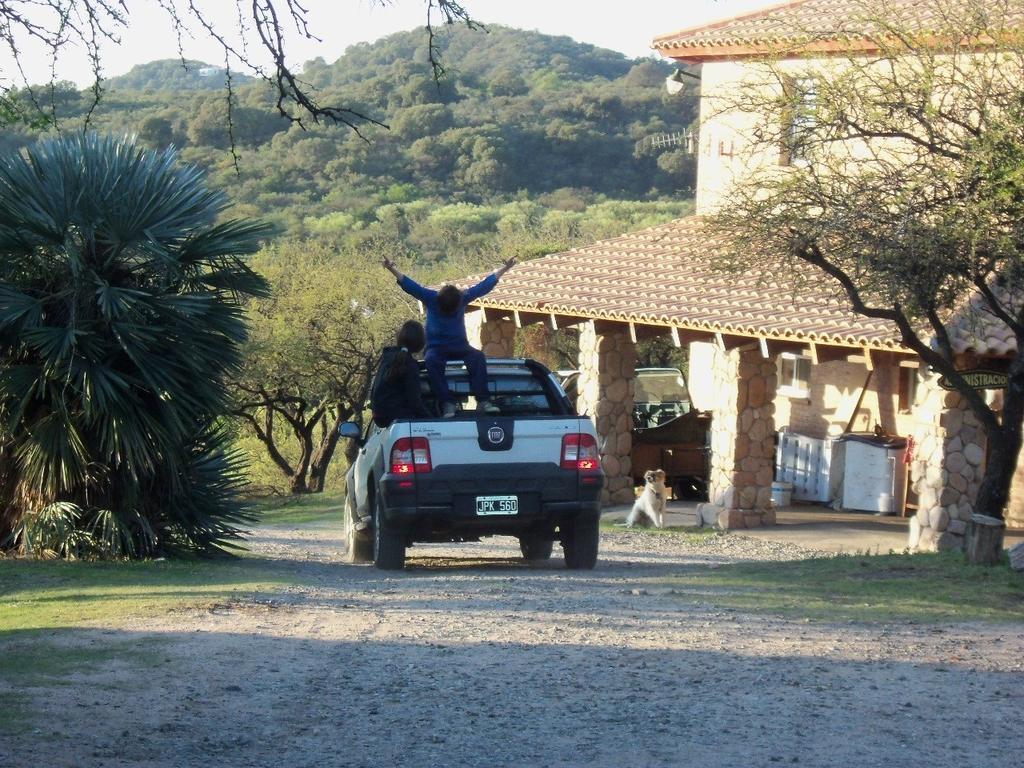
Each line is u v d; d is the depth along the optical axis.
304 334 36.31
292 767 5.28
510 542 18.33
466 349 12.35
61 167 12.66
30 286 12.93
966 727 5.96
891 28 12.02
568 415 11.99
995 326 14.91
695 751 5.54
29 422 12.69
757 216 11.50
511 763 5.38
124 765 5.17
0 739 5.38
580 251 24.81
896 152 11.73
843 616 8.91
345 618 8.61
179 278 13.11
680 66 25.58
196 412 13.08
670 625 8.50
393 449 11.38
